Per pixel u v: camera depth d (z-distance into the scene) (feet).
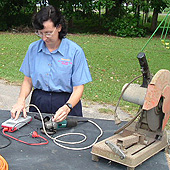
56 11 6.10
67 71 6.80
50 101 7.23
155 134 5.61
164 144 5.65
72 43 6.81
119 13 41.34
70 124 6.45
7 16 41.93
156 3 40.88
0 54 25.81
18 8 41.88
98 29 44.09
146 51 29.94
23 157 5.12
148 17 55.26
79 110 7.70
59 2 40.22
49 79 6.94
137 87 5.32
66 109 6.18
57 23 6.10
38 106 7.42
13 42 32.14
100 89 17.16
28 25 43.21
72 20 45.11
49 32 6.07
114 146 4.77
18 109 6.59
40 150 5.40
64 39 6.77
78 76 6.77
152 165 5.09
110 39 37.50
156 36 40.81
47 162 4.99
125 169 4.89
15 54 26.22
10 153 5.24
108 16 41.60
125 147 5.00
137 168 4.96
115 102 14.98
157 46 33.17
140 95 5.17
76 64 6.76
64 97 7.22
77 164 4.97
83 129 6.45
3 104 14.15
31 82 7.36
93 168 4.87
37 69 6.94
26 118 6.60
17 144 5.59
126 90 5.37
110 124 6.79
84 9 40.65
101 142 5.18
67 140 5.87
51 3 40.01
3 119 6.82
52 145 5.62
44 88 7.14
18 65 22.48
